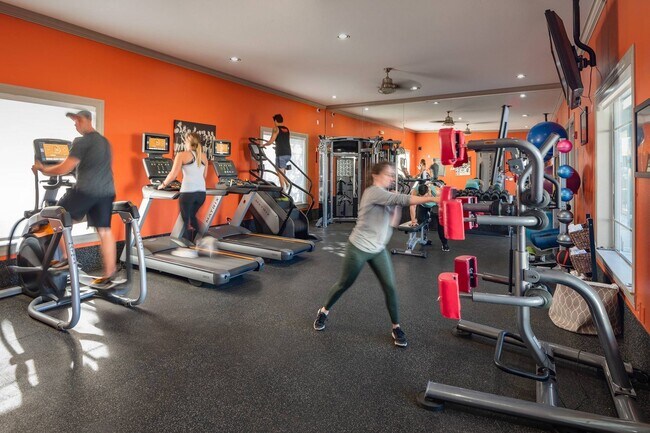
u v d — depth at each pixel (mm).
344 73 6223
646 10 2195
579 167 4879
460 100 8172
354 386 2121
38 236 3385
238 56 5344
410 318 3119
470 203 1981
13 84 3768
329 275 4395
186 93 5605
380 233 2549
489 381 2178
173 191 4449
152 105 5125
